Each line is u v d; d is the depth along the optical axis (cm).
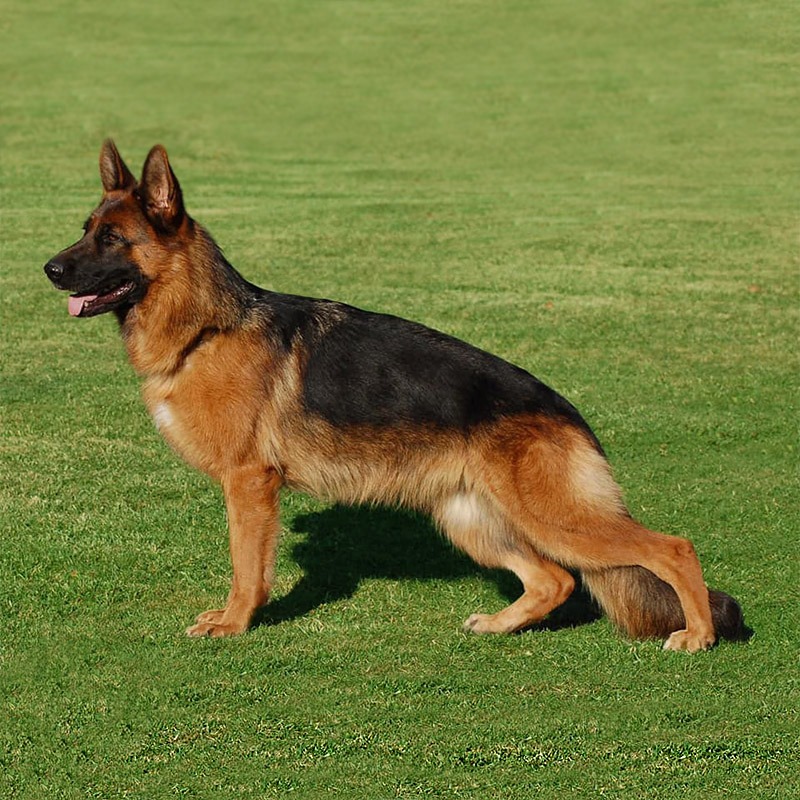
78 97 4381
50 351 1719
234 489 908
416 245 2527
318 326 930
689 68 4859
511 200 3091
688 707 812
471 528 947
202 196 3039
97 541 1089
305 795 711
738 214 2919
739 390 1592
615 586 902
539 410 892
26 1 5762
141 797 707
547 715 802
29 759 743
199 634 905
